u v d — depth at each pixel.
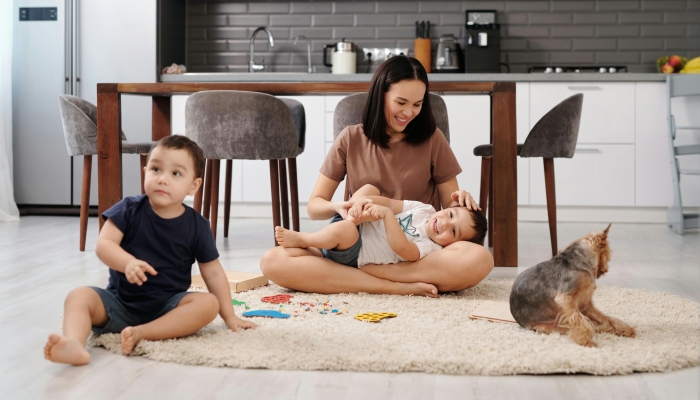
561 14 4.65
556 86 4.15
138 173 4.36
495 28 4.39
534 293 1.47
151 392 1.18
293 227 3.23
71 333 1.33
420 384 1.22
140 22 4.32
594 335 1.45
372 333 1.49
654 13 4.59
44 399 1.15
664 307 1.78
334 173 2.18
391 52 4.73
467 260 1.92
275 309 1.75
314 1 4.78
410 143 2.15
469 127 4.21
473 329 1.51
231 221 4.21
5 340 1.52
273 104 2.78
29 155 4.44
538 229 3.87
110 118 2.76
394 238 1.89
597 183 4.18
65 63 4.36
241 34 4.83
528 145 2.88
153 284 1.48
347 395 1.17
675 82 3.87
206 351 1.35
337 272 1.94
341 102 2.60
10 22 4.27
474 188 4.23
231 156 2.77
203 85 2.74
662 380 1.24
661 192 4.15
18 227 3.81
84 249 2.98
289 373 1.28
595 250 1.44
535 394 1.17
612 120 4.15
